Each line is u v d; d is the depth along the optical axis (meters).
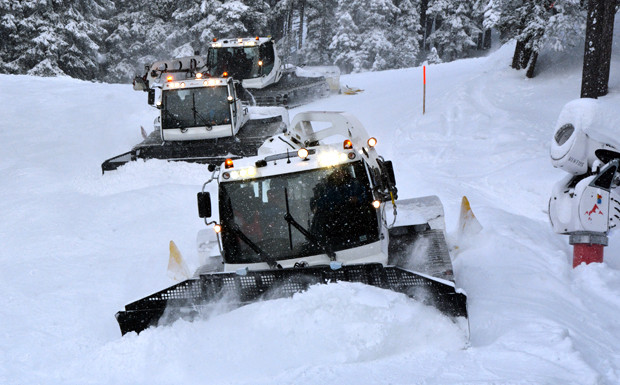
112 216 17.78
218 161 22.36
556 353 7.76
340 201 9.62
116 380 8.38
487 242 12.83
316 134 13.57
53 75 66.88
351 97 36.47
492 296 10.40
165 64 35.09
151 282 12.80
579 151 10.84
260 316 8.82
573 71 31.30
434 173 20.45
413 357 8.16
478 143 23.20
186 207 18.09
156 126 24.50
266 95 33.19
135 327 9.55
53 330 10.57
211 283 9.36
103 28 75.25
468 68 45.09
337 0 82.62
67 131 30.91
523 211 16.25
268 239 9.66
